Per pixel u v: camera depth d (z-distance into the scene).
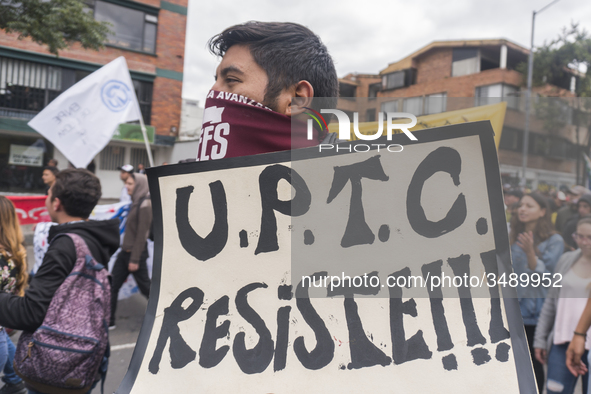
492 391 0.58
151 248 3.52
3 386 2.21
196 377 0.65
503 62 16.69
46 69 11.27
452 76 17.30
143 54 12.73
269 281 0.68
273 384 0.63
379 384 0.61
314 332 0.65
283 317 0.66
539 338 2.02
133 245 3.34
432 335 0.62
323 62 0.86
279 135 0.78
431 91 17.81
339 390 0.62
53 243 1.46
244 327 0.67
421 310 0.64
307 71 0.82
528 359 0.59
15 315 1.33
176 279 0.71
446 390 0.59
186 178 0.74
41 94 11.27
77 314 1.38
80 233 1.50
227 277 0.69
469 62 17.14
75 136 4.37
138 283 3.44
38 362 1.33
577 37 13.18
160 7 12.89
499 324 0.61
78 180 1.61
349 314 0.65
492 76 16.09
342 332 0.64
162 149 14.11
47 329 1.33
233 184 0.72
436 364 0.61
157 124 13.22
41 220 5.95
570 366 1.93
